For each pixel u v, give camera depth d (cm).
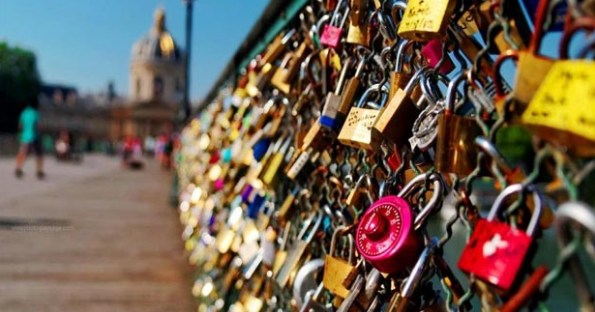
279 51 226
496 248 71
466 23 95
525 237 69
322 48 170
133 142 3388
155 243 706
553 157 66
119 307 436
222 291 326
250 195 266
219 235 336
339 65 159
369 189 127
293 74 194
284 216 189
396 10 119
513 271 69
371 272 117
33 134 1745
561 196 66
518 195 71
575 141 59
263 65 237
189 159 831
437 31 92
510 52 72
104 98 11100
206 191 481
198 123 795
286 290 191
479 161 80
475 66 83
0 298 449
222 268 338
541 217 69
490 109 80
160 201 1239
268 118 253
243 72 374
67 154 3347
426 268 94
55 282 502
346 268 127
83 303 444
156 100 10175
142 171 2727
